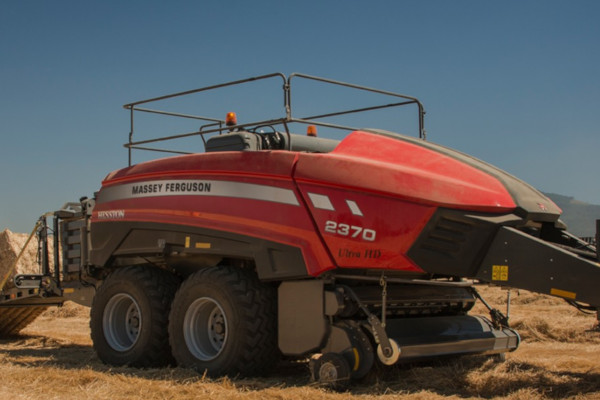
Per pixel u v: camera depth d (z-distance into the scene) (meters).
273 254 5.60
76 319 12.62
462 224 5.11
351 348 5.18
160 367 6.54
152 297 6.53
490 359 6.18
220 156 6.07
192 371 5.82
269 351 5.71
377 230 5.21
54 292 8.35
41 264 8.81
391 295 5.71
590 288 4.73
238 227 5.79
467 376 5.38
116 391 5.01
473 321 6.12
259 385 5.30
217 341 6.07
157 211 6.44
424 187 5.16
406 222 5.15
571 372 5.79
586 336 8.85
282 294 5.59
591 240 6.34
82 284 7.93
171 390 5.00
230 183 5.93
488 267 5.12
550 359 6.65
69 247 8.07
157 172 6.51
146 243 6.57
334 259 5.32
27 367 6.35
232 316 5.70
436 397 4.79
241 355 5.63
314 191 5.46
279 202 5.62
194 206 6.13
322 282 5.38
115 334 6.91
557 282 4.85
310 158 5.54
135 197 6.70
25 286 8.65
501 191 5.24
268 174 5.69
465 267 5.12
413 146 5.70
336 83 6.35
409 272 5.77
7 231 11.54
